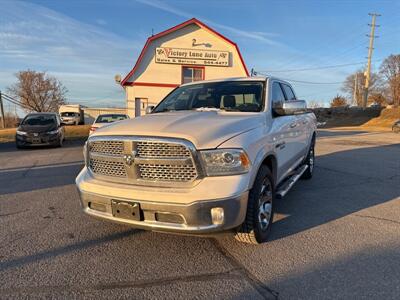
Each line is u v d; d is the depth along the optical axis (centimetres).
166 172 300
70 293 272
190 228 289
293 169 550
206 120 338
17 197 569
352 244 367
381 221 443
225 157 294
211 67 2206
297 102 410
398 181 692
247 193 304
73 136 1897
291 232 400
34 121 1438
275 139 392
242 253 343
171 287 281
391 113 4388
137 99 2155
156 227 299
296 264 320
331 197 562
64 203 531
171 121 331
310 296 268
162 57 2150
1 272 306
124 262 325
